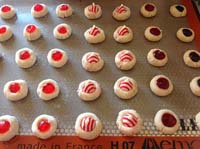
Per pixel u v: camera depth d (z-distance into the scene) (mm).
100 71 366
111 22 419
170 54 379
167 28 407
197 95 337
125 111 320
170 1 441
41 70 370
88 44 395
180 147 292
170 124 306
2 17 428
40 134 302
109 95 343
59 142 301
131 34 395
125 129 302
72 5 442
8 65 376
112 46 392
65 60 374
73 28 414
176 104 331
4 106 336
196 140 297
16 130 310
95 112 328
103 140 300
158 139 299
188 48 385
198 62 362
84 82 347
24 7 443
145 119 317
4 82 359
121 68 365
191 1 435
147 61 373
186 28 398
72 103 336
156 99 337
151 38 392
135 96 340
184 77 356
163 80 344
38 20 426
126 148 293
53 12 435
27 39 402
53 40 402
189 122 312
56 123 314
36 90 350
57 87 345
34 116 325
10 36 405
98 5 436
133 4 439
